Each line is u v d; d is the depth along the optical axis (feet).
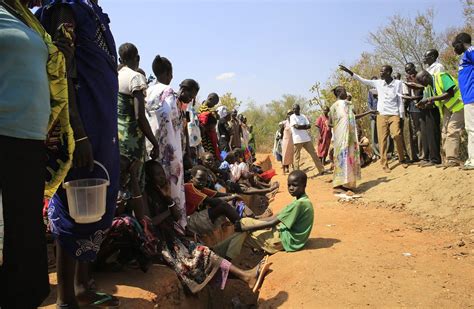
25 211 7.73
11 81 7.52
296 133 44.47
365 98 55.16
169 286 15.08
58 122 9.12
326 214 25.45
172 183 17.25
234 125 45.60
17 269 7.66
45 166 8.29
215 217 20.47
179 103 21.65
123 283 14.29
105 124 10.02
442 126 28.89
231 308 18.75
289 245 18.79
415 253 17.75
